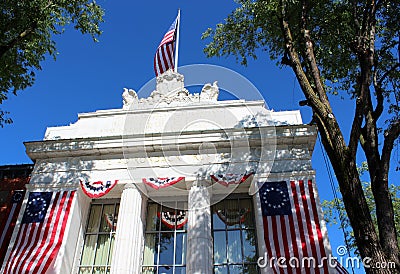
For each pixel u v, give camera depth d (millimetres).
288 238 14141
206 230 15008
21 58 16375
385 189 9094
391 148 9578
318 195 15297
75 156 17984
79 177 17156
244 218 16359
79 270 15844
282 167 16328
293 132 17047
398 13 14641
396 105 14055
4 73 15555
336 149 9336
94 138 17875
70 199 16484
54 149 17984
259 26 16828
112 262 14641
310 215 14703
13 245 15266
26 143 18234
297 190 15516
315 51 15680
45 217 16000
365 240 8086
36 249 14961
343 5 14914
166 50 21766
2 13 14648
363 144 10406
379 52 14484
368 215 8375
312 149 17469
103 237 16734
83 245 16516
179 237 16125
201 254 14234
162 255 15758
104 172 17219
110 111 19766
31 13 14844
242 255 15328
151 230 16562
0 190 17734
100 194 16344
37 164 18000
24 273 14172
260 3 15109
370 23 11297
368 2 11648
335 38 15414
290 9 14680
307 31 12578
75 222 16172
